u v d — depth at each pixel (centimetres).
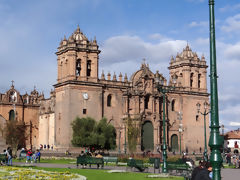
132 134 10081
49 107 11912
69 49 9950
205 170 1812
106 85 10375
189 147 11631
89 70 10356
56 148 9969
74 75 9919
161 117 11312
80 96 9906
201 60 12369
